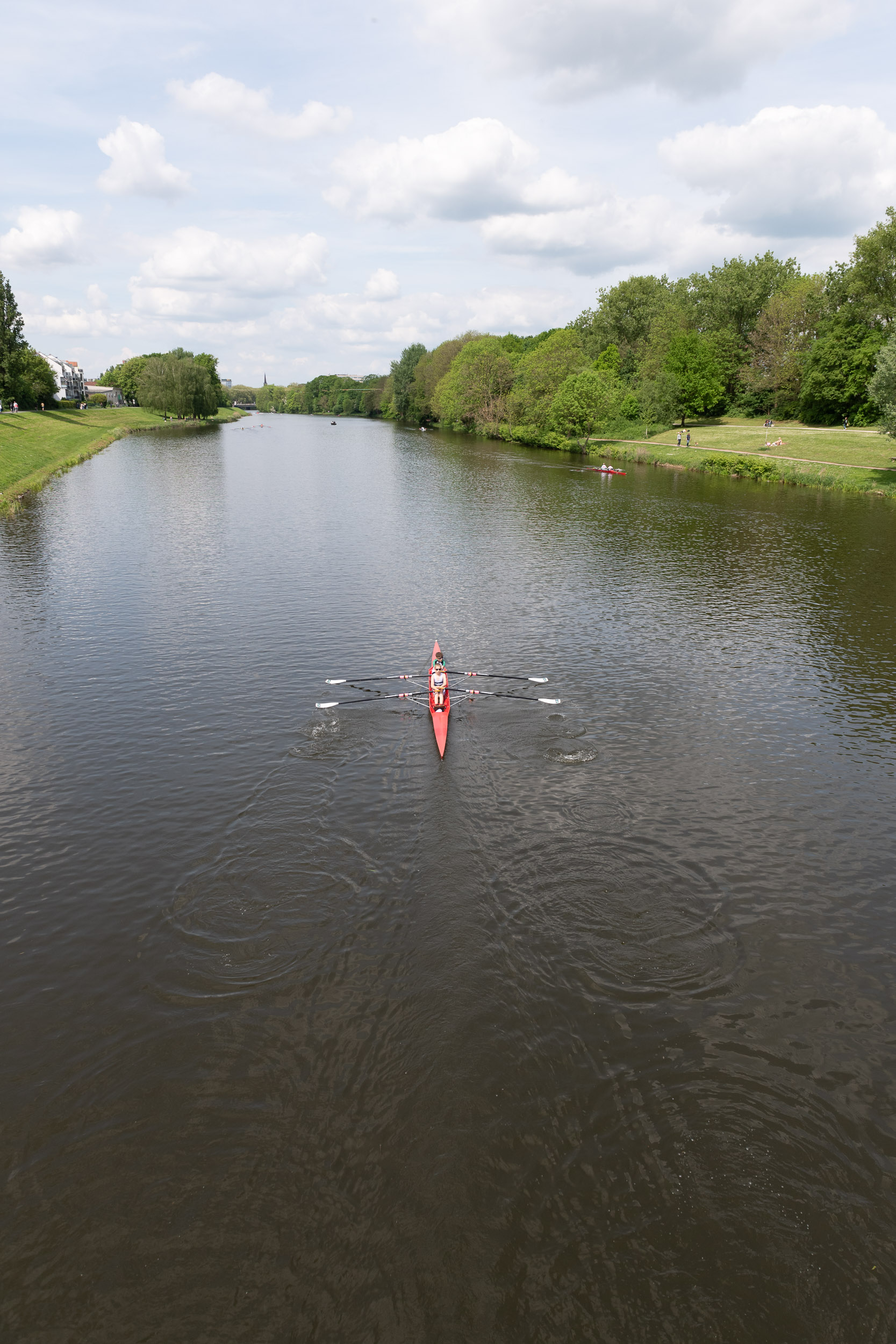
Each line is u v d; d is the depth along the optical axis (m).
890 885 21.05
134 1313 11.71
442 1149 14.03
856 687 33.44
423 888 20.36
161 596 44.84
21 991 17.14
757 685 33.50
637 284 168.38
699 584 48.75
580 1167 13.79
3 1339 11.34
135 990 17.20
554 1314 11.73
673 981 17.67
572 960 18.16
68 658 35.31
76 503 75.81
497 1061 15.70
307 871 20.91
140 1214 12.99
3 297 136.38
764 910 19.95
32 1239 12.62
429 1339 11.43
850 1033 16.50
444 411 174.00
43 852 21.64
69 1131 14.27
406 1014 16.69
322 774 25.64
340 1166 13.76
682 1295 11.97
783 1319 11.69
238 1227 12.82
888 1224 12.95
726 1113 14.75
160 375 194.38
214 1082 15.19
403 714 30.12
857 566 53.22
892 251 101.12
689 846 22.39
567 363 139.25
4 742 27.56
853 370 111.50
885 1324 11.65
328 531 64.50
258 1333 11.48
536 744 28.00
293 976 17.59
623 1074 15.47
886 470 85.56
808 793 25.25
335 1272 12.23
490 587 47.97
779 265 149.00
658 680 33.97
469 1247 12.59
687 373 135.12
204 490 86.19
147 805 23.81
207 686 32.47
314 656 36.03
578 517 70.62
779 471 91.88
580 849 22.09
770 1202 13.27
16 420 124.94
